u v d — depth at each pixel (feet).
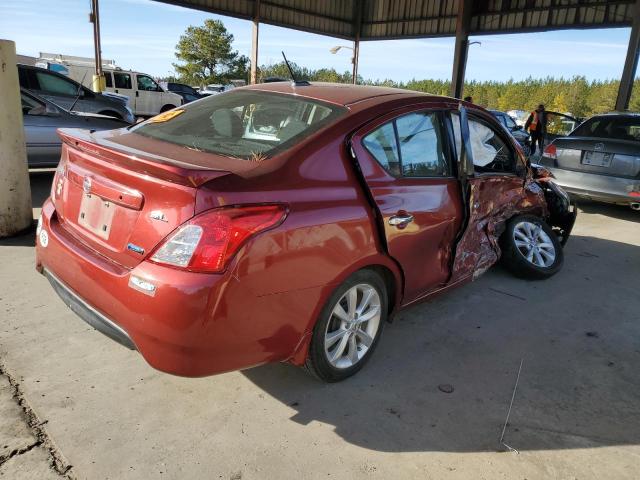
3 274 12.35
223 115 9.45
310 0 79.41
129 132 9.60
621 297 14.08
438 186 10.25
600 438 8.08
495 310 12.67
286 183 7.38
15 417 7.50
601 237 20.40
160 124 9.71
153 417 7.79
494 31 71.92
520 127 53.78
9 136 14.42
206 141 8.55
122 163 7.16
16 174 14.78
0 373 8.48
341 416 8.16
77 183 8.27
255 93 10.09
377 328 9.38
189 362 6.71
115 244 7.35
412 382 9.27
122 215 7.29
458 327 11.61
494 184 12.59
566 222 16.85
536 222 15.10
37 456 6.83
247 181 6.94
